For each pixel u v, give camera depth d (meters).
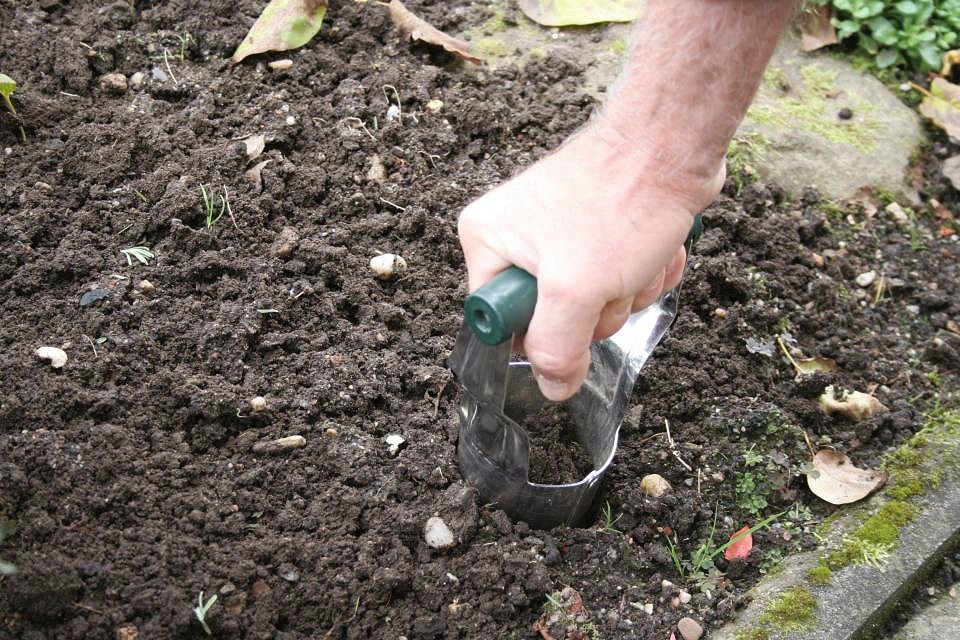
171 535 0.62
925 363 0.80
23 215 0.73
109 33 0.85
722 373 0.75
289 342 0.71
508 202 0.54
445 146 0.83
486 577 0.63
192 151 0.79
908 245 0.87
